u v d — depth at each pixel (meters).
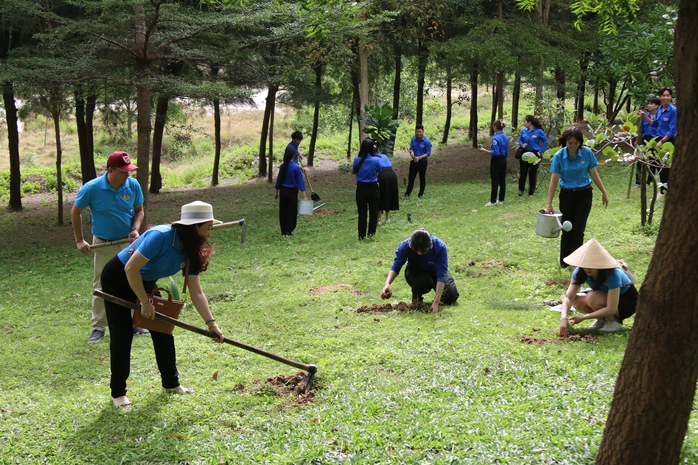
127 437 4.79
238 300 9.11
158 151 23.12
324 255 11.41
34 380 6.54
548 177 17.45
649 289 3.07
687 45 2.88
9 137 21.03
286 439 4.56
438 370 5.62
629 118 9.55
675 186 2.96
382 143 17.59
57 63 12.77
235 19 12.66
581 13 8.05
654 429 3.10
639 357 3.12
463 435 4.36
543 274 8.81
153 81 12.50
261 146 25.56
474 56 18.50
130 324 5.38
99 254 7.56
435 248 7.53
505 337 6.39
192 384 5.92
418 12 19.11
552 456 3.98
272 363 6.36
